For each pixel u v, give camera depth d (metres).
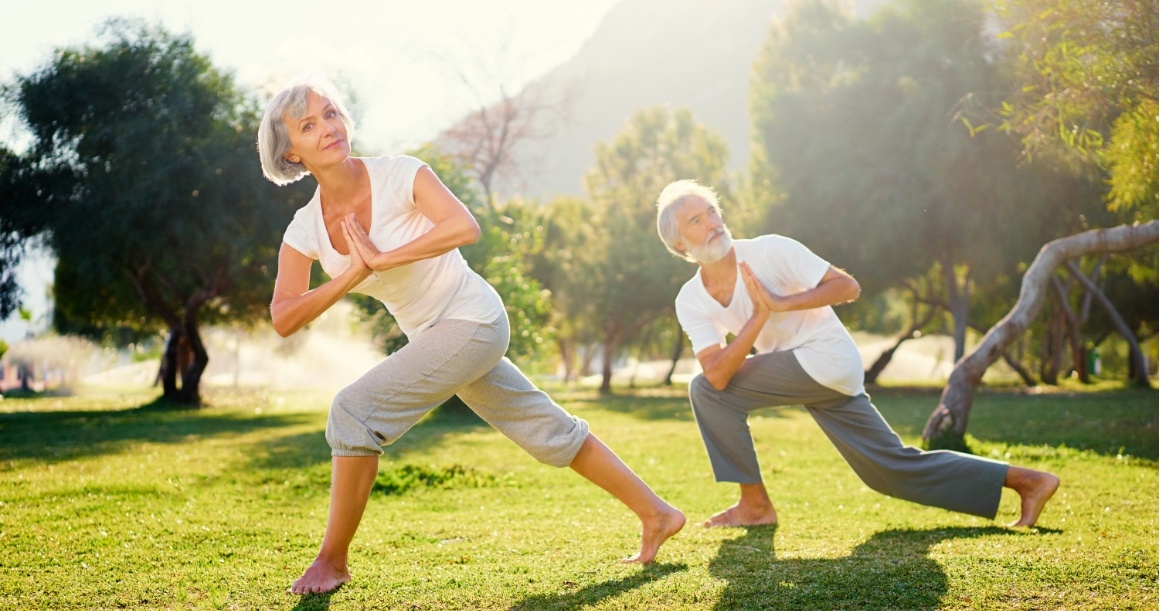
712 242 3.53
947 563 2.80
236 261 15.42
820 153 18.50
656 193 24.95
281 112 2.65
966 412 6.64
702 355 3.72
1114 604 2.33
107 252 14.59
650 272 23.09
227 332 24.31
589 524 3.75
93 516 3.87
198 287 17.94
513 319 13.23
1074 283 24.20
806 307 3.50
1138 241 6.52
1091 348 31.02
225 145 14.84
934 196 17.45
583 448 2.98
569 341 32.44
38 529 3.58
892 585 2.56
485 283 2.89
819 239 18.89
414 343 2.77
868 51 18.62
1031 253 17.86
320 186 2.78
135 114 14.66
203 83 15.17
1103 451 6.32
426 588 2.66
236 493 4.62
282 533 3.58
